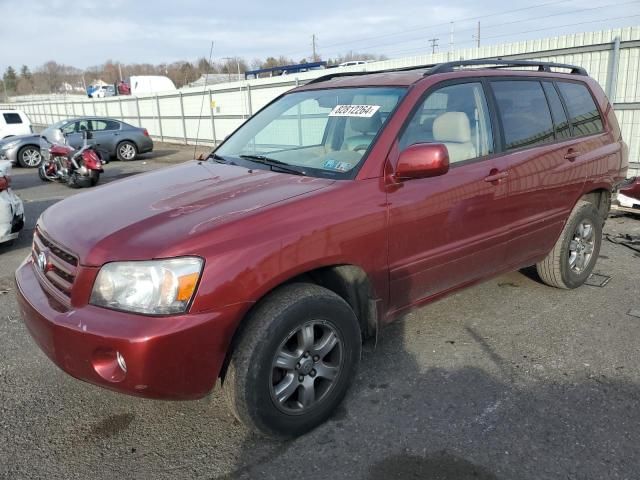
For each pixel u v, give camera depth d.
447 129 3.41
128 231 2.54
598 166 4.53
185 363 2.36
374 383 3.27
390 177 3.04
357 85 3.71
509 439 2.73
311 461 2.61
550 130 4.19
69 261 2.63
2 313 4.50
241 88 18.92
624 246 6.02
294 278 2.84
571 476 2.46
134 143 17.38
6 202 6.32
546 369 3.38
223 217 2.56
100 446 2.76
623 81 9.23
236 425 2.92
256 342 2.49
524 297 4.54
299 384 2.71
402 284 3.17
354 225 2.83
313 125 3.71
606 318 4.10
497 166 3.62
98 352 2.36
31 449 2.74
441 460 2.59
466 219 3.43
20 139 16.42
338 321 2.79
